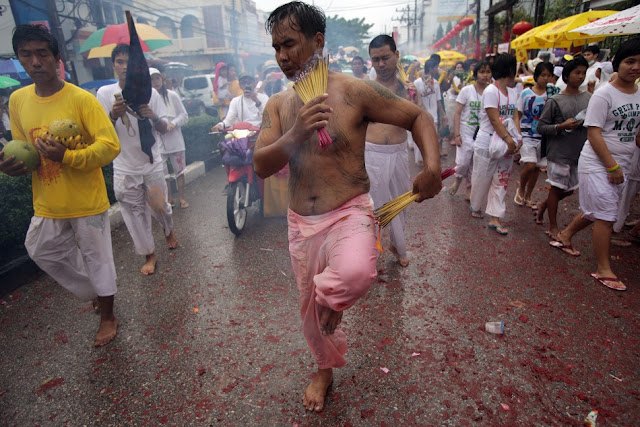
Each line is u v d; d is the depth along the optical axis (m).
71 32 13.84
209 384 2.62
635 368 2.60
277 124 2.01
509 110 4.64
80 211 2.87
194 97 16.75
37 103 2.78
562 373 2.58
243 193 5.16
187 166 8.03
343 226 1.90
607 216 3.50
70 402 2.54
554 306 3.28
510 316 3.17
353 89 1.88
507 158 4.62
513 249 4.31
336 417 2.32
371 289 3.63
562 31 7.94
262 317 3.29
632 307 3.22
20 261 4.09
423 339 2.94
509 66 4.54
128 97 3.64
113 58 3.80
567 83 4.30
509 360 2.70
